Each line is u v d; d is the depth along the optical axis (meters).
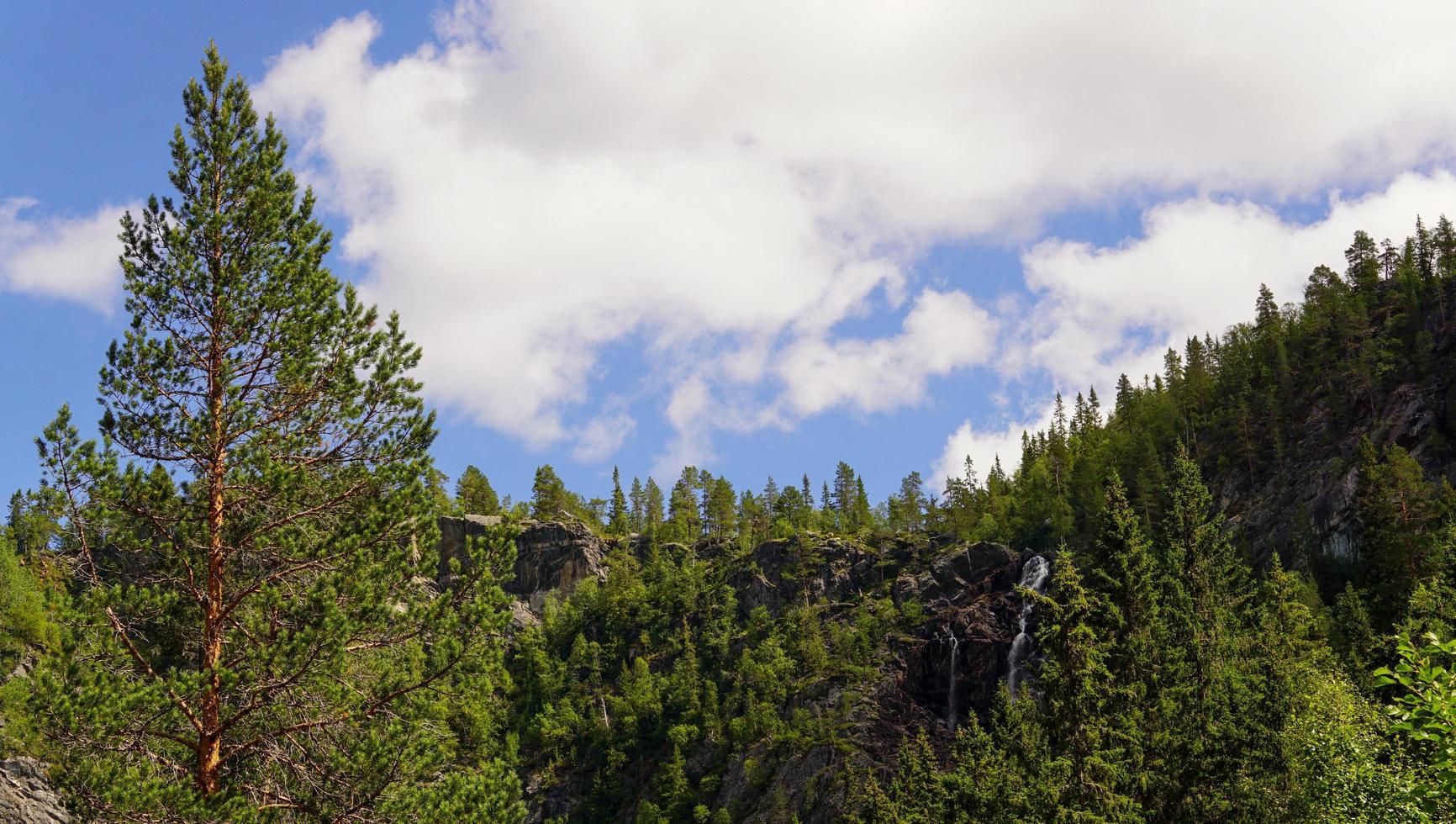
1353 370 134.00
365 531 23.56
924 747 78.38
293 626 22.28
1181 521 74.81
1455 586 68.94
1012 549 160.12
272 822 20.52
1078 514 152.88
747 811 128.38
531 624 187.50
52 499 21.36
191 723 21.44
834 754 128.25
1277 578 78.69
